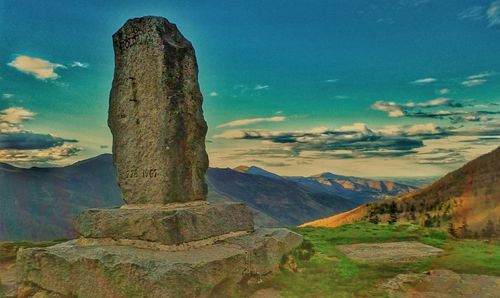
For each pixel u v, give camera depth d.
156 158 10.70
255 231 11.73
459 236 16.94
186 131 11.05
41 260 9.47
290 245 11.88
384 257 12.63
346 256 12.72
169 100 10.75
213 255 8.97
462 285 9.84
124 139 11.29
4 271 12.06
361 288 9.66
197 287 8.15
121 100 11.44
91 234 10.07
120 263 8.30
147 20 11.17
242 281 9.40
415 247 14.27
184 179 10.86
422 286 9.85
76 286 8.84
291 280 10.20
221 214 10.63
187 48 11.41
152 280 7.82
